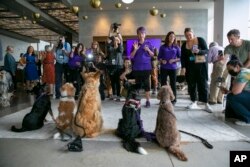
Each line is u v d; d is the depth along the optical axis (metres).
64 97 3.41
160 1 10.20
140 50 5.16
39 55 10.46
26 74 8.66
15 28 18.81
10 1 10.21
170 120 2.79
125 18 11.63
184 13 11.47
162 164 2.44
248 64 4.17
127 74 6.02
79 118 3.17
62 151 2.79
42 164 2.46
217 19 9.99
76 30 19.22
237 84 3.85
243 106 3.89
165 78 5.40
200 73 4.88
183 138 3.17
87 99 3.18
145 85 5.19
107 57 6.20
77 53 6.39
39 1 10.97
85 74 3.29
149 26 11.57
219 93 5.66
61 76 6.59
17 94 7.87
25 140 3.15
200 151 2.76
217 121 4.06
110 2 10.34
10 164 2.46
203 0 10.08
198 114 4.57
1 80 5.77
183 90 8.30
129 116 3.10
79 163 2.48
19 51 23.28
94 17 11.74
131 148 2.79
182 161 2.50
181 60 5.14
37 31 20.27
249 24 9.39
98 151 2.78
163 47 5.33
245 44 4.22
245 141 3.07
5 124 3.93
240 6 9.29
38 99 3.68
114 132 3.43
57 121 3.38
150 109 5.00
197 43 4.92
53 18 14.62
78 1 10.48
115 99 6.30
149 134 3.17
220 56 5.46
